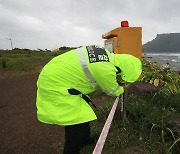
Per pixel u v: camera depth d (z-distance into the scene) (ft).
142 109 13.25
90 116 8.69
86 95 9.43
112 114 9.70
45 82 8.80
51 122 8.68
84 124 9.32
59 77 8.71
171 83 15.99
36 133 13.92
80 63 8.66
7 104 20.65
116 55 9.55
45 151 11.78
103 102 18.24
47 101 8.81
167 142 10.79
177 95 15.37
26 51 124.16
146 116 12.63
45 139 13.05
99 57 8.61
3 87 28.99
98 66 8.43
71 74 8.68
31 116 16.92
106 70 8.41
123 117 12.74
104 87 8.82
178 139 9.90
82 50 8.93
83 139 9.38
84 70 8.62
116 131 12.09
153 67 18.26
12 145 12.61
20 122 15.84
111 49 16.99
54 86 8.69
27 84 30.30
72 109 8.53
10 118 16.76
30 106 19.61
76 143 9.28
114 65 9.16
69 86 8.73
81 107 8.77
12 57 76.69
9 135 13.85
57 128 14.40
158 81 15.90
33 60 64.80
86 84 8.84
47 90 8.71
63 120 8.48
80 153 10.92
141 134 11.43
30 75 39.06
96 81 8.75
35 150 11.95
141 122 12.47
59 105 8.57
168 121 11.67
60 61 8.98
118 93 9.11
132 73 9.35
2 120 16.42
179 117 12.24
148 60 21.48
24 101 21.42
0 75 39.88
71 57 8.91
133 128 12.25
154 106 13.99
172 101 14.37
